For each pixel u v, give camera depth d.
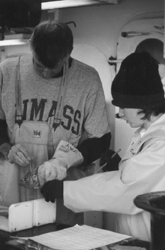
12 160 2.55
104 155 2.62
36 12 2.69
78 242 1.77
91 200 1.93
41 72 2.45
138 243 1.80
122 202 1.89
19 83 2.61
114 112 3.33
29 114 2.59
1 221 2.05
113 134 3.35
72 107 2.58
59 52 2.24
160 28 3.01
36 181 2.29
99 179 1.96
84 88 2.60
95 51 3.36
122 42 3.19
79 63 2.66
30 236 1.91
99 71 3.37
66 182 2.02
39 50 2.24
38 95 2.57
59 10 3.40
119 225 2.07
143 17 3.09
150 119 1.89
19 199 2.66
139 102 1.82
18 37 3.18
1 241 1.86
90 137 2.63
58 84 2.56
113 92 1.89
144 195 1.62
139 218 1.95
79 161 2.46
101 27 3.31
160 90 1.85
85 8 3.36
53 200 2.04
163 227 1.41
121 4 3.18
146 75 1.81
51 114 2.56
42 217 2.06
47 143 2.56
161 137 1.85
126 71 1.83
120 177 1.90
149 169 1.83
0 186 2.69
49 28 2.25
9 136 2.70
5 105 2.65
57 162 2.35
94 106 2.63
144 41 3.09
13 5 2.64
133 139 2.05
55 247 1.71
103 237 1.84
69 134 2.59
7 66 2.66
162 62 3.01
